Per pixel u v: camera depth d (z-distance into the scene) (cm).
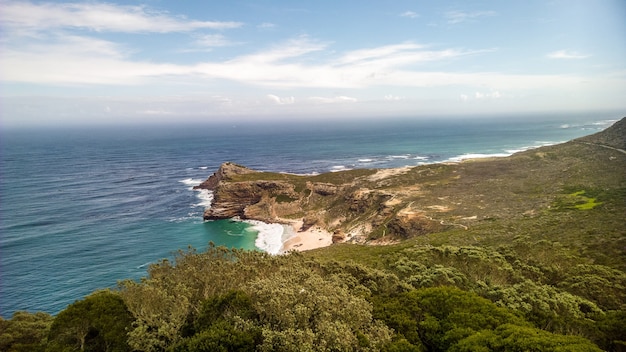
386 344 1842
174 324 1923
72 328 1884
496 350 1691
